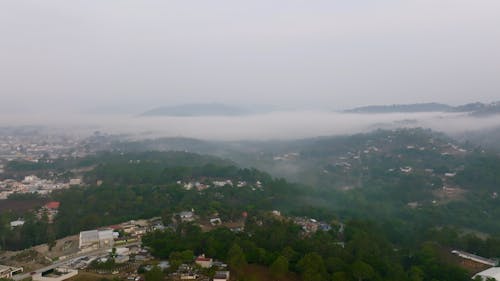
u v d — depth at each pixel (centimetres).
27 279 13738
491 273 15000
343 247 16412
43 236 19738
